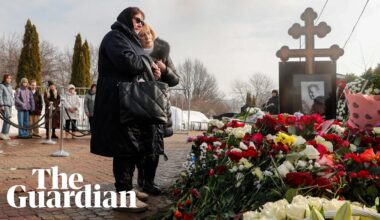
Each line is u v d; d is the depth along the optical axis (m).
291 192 1.83
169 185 5.12
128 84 3.69
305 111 5.73
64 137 14.34
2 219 3.68
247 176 2.61
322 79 5.72
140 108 3.62
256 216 1.29
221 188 2.77
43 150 9.80
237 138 3.43
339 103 5.21
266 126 3.35
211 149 3.59
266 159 2.56
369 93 3.58
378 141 2.93
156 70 4.08
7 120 8.76
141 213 3.85
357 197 2.16
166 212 3.36
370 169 2.30
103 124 3.76
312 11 6.29
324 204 1.23
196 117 29.17
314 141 2.63
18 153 9.03
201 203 2.90
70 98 14.05
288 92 5.84
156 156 4.46
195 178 3.61
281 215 1.23
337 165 2.32
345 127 3.44
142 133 3.82
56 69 61.03
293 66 5.93
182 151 10.63
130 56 3.68
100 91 3.82
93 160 7.96
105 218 3.71
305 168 2.30
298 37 6.32
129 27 3.89
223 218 2.45
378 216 1.09
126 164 3.88
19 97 13.10
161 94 3.73
